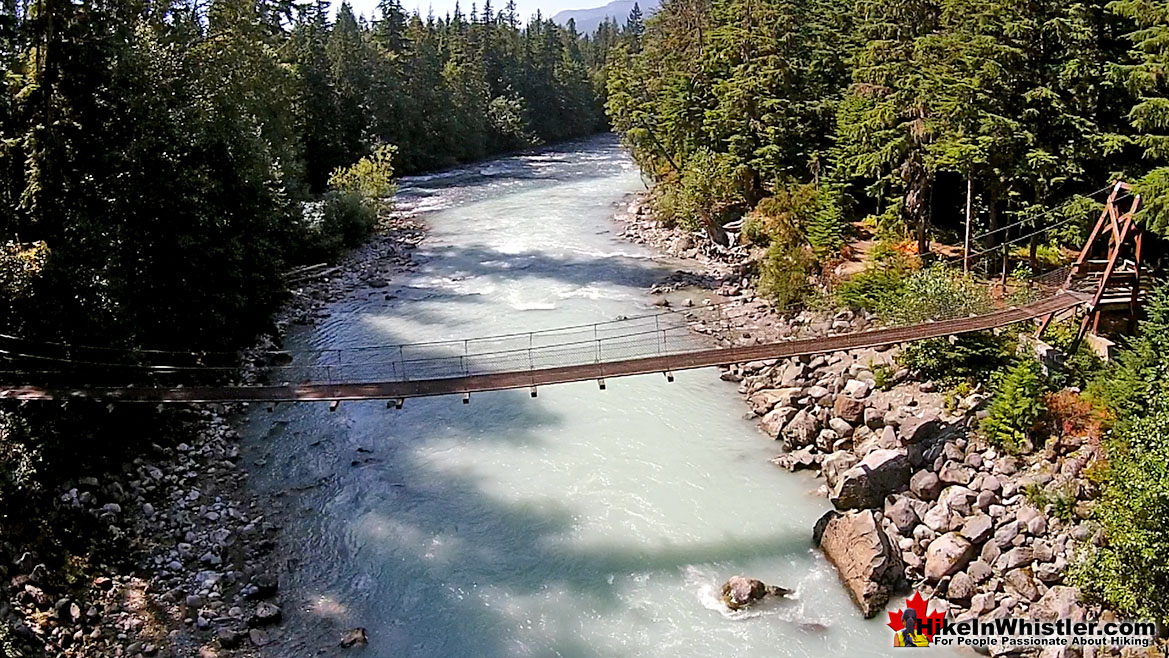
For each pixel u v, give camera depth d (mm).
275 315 32688
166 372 24094
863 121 31031
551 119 95500
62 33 21359
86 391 18750
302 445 22844
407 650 15297
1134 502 13406
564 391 25938
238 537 18594
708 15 47656
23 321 19625
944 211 37094
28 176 20703
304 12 42750
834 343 20047
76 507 18062
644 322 31656
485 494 20297
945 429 19734
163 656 14789
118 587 16391
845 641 15234
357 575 17422
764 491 20297
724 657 14914
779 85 40094
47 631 14703
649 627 15750
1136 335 21922
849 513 17578
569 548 18156
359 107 69000
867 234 37438
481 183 64750
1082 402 18531
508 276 38344
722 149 45469
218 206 26312
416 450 22484
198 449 22078
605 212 52000
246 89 36125
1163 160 25891
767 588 16484
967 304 23391
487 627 15836
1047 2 26719
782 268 32281
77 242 20953
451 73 81188
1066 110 26656
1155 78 23453
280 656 15094
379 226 48094
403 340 30484
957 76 27297
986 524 16688
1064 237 27312
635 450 22266
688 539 18406
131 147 22516
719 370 27234
